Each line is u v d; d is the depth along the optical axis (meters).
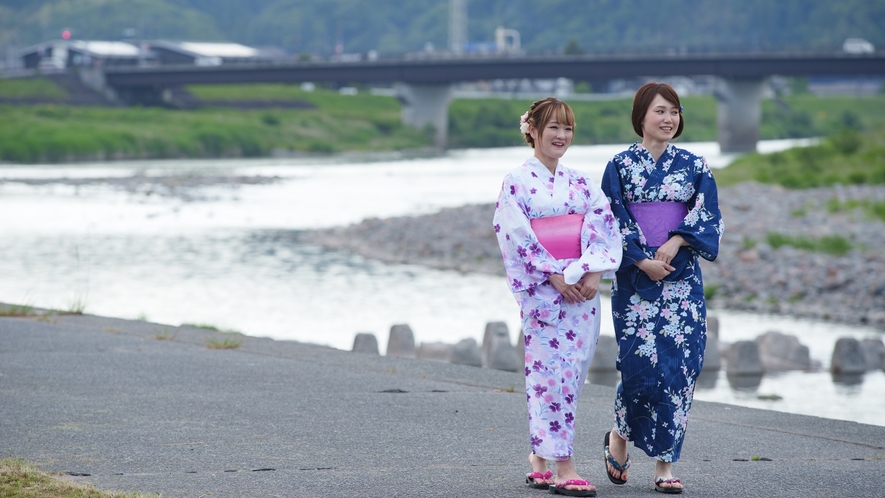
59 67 147.88
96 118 100.62
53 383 9.06
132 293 25.12
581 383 6.20
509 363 13.09
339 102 134.25
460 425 7.87
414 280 28.17
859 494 6.12
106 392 8.74
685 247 6.20
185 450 6.95
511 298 24.81
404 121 117.31
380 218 43.91
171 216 46.38
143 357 10.45
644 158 6.31
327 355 10.89
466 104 136.38
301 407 8.38
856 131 62.81
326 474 6.43
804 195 43.38
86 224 42.59
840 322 21.78
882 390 13.66
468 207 42.88
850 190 44.31
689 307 6.18
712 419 8.42
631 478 6.59
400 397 8.87
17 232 39.31
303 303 23.83
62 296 24.34
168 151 93.00
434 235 35.91
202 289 26.02
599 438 7.68
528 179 6.16
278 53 195.50
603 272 6.07
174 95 120.88
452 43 193.38
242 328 20.06
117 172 71.88
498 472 6.57
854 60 98.62
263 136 103.06
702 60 101.31
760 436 7.80
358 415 8.13
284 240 37.97
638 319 6.19
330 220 44.84
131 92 116.81
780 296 24.41
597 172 71.38
